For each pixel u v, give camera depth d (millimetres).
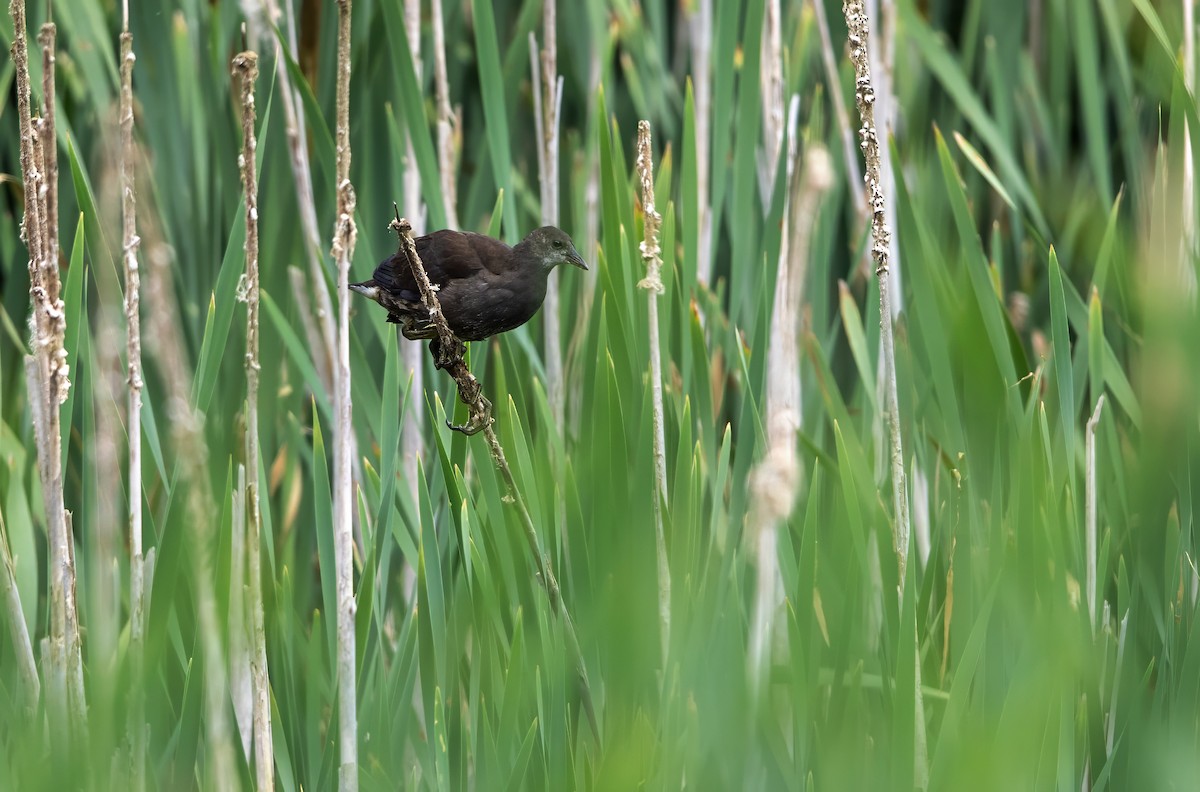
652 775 5500
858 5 6922
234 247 8180
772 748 6109
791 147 10633
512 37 12211
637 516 4672
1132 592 7754
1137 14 12180
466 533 7527
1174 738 6516
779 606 7688
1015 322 11617
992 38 12203
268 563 8039
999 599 6785
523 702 7293
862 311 11312
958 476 7695
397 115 10859
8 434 9477
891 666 7105
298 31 11055
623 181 9172
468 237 8727
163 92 10516
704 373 8906
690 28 12289
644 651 4418
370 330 10680
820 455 8688
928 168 11766
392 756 7754
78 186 8203
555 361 10031
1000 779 3906
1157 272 4301
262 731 6801
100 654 5109
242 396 10000
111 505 6121
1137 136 11539
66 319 7785
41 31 6844
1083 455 9461
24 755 5188
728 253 11430
